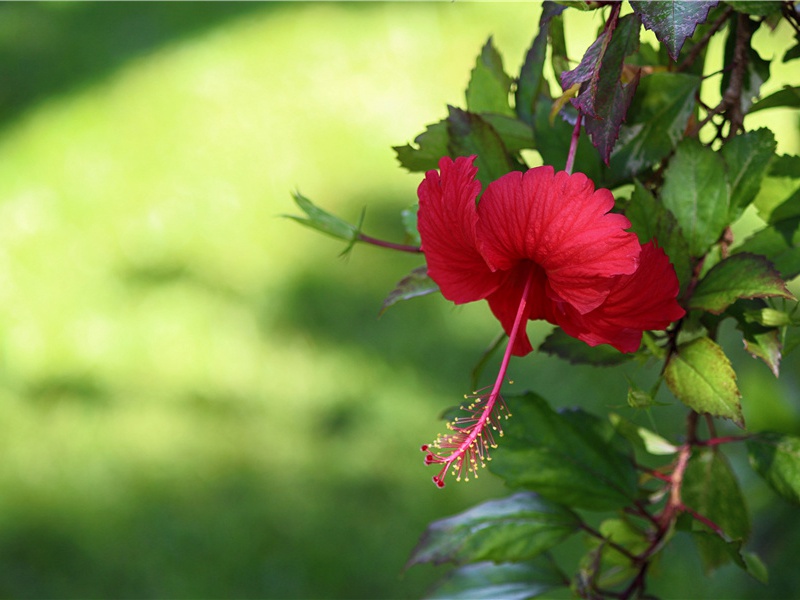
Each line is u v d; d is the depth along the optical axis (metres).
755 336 1.05
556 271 1.01
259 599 2.41
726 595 2.12
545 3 1.05
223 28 4.77
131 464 2.74
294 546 2.52
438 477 1.03
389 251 3.44
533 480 1.12
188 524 2.58
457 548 1.13
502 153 1.07
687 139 1.06
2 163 3.94
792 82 3.27
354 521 2.57
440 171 1.01
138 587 2.44
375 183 3.75
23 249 3.52
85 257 3.47
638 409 1.04
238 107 4.17
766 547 1.54
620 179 1.08
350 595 2.42
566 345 1.08
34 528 2.59
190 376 3.01
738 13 1.08
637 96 1.07
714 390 1.03
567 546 2.40
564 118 1.08
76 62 4.52
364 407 2.89
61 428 2.85
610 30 1.01
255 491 2.66
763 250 1.08
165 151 3.93
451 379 2.95
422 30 4.59
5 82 4.45
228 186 3.75
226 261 3.43
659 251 1.01
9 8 5.04
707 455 1.13
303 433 2.82
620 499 1.12
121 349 3.10
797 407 1.39
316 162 3.86
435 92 4.22
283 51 4.50
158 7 5.00
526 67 1.11
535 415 1.13
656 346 1.05
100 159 3.91
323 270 3.37
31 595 2.42
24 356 3.09
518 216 1.00
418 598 2.40
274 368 3.03
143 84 4.34
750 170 1.06
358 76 4.33
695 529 1.13
